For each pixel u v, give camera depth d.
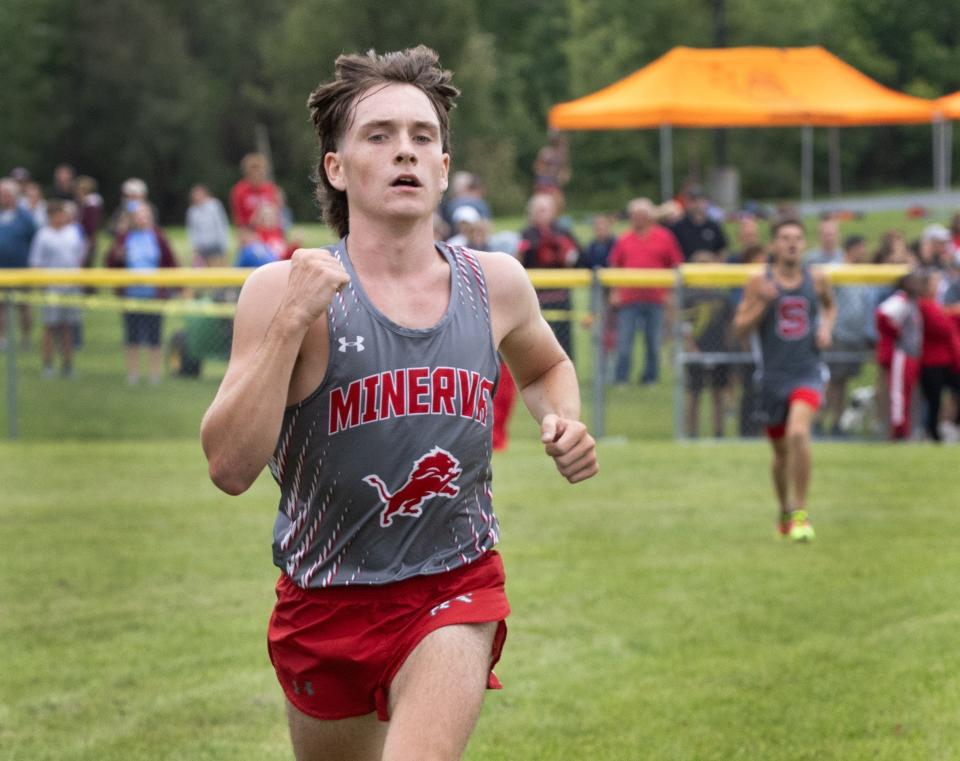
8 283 34.00
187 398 37.81
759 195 160.00
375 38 131.38
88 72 160.12
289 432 8.18
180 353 39.66
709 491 26.38
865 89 64.12
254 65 170.12
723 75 63.62
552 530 22.69
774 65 64.38
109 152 161.25
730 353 33.62
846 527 22.73
